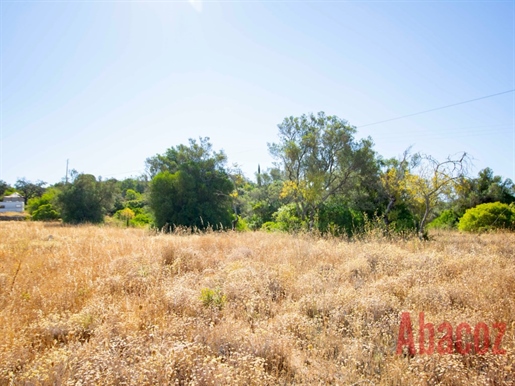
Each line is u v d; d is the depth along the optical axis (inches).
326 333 164.2
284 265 277.3
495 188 1155.9
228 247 394.0
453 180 573.3
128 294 214.5
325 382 127.1
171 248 328.8
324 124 815.7
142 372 115.6
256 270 263.4
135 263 270.5
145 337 151.3
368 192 786.2
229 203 1096.2
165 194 996.6
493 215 766.5
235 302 196.9
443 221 1097.4
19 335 149.2
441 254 335.3
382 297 196.4
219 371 118.6
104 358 124.9
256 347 143.3
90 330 158.7
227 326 157.9
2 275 233.5
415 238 457.4
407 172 622.2
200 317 173.8
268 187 1154.7
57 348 144.0
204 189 1019.9
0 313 166.7
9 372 117.6
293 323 170.1
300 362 139.1
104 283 225.3
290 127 844.0
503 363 125.9
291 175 819.4
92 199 1295.5
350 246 386.3
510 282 226.8
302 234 497.7
